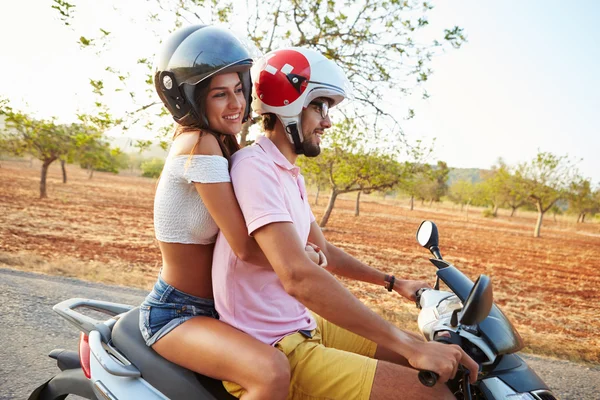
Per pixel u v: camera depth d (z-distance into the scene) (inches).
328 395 66.8
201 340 67.3
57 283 224.8
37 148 923.4
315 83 75.8
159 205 71.8
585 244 1083.3
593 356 197.2
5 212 698.8
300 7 249.6
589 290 495.8
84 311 185.3
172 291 72.7
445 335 68.4
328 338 83.3
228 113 73.6
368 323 62.8
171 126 231.1
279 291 73.3
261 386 62.6
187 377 68.2
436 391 64.0
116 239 536.4
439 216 1707.7
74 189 1325.0
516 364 68.6
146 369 70.7
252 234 67.4
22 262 279.9
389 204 2204.7
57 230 566.3
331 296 62.9
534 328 301.3
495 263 671.8
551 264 705.6
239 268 70.2
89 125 226.7
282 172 75.3
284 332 71.7
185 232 70.6
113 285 237.5
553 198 1208.2
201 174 67.4
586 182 1330.0
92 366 75.8
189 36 72.2
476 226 1416.1
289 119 76.4
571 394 147.7
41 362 135.5
